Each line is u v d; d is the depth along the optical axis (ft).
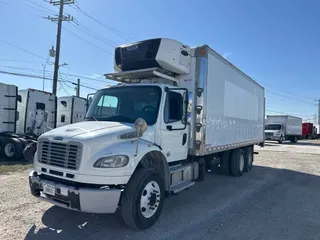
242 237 14.33
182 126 19.39
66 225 15.06
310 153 63.57
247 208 19.29
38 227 14.69
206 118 21.88
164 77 20.06
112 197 13.32
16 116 41.37
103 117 18.03
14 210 16.99
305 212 18.71
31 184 14.75
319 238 14.43
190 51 21.77
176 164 20.40
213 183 27.40
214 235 14.46
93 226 15.06
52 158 14.29
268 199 21.80
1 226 14.60
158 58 19.02
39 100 45.60
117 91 18.63
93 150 13.35
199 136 21.20
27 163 35.17
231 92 27.99
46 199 14.15
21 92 44.32
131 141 14.89
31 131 44.11
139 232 14.48
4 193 20.49
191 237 14.10
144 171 14.79
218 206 19.53
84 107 59.26
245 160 34.47
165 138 17.66
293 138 123.44
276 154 60.08
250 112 35.22
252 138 36.27
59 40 66.54
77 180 13.16
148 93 17.67
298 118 126.62
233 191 24.14
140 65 19.98
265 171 35.99
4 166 31.91
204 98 21.40
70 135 13.96
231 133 28.19
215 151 24.00
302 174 34.30
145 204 14.83
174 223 15.97
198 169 22.56
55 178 14.29
